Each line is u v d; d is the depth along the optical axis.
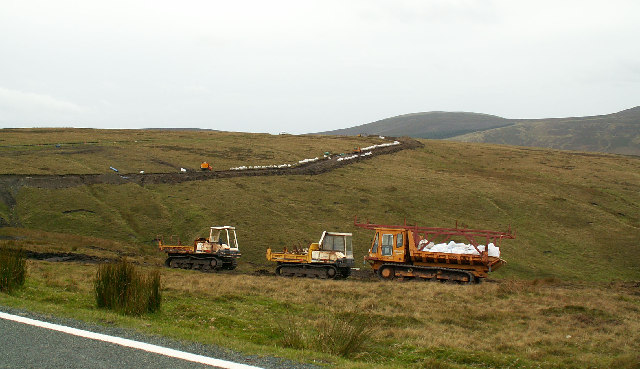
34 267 24.16
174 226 51.19
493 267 32.28
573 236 56.72
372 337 14.74
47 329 9.91
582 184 81.06
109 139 97.19
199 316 15.30
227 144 99.81
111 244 42.12
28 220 48.34
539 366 12.74
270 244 47.75
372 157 93.81
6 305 12.05
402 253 33.00
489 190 72.81
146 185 63.34
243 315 16.55
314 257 33.00
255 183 68.44
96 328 10.37
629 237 56.97
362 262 45.16
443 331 16.27
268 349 10.13
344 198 65.44
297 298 20.88
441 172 85.00
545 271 45.25
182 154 84.75
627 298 26.11
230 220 53.28
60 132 105.94
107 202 55.91
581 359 13.44
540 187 76.94
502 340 15.38
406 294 23.72
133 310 14.09
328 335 12.91
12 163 65.81
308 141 110.81
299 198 64.00
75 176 62.97
